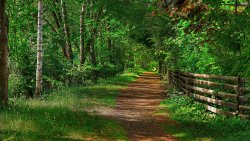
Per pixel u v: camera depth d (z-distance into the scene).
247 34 11.20
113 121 12.58
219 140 9.27
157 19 27.67
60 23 31.94
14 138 8.58
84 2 30.53
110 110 15.51
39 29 19.11
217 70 15.12
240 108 11.76
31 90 21.36
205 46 16.69
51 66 24.55
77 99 17.08
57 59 25.64
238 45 11.94
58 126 10.52
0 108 12.30
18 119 10.43
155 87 32.12
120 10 28.30
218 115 13.04
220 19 10.95
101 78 37.22
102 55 41.94
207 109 14.32
